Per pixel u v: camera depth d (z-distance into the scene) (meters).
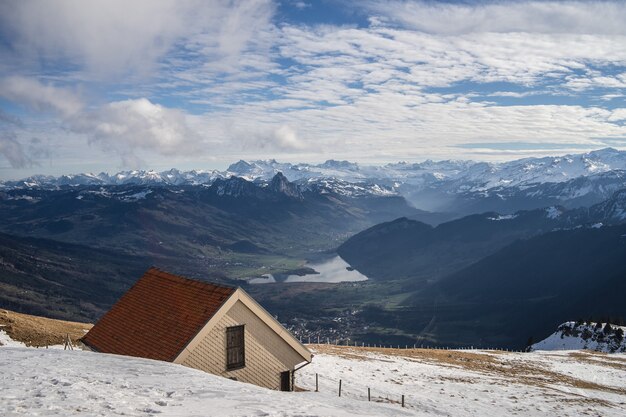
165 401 13.01
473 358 67.88
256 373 24.42
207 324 22.44
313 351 53.47
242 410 12.75
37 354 20.75
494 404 34.56
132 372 17.47
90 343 26.75
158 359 21.88
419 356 63.69
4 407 10.99
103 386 14.25
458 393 37.56
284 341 25.75
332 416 13.73
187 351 21.70
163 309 25.48
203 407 12.73
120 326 26.55
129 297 28.88
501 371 56.44
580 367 67.12
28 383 13.92
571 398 40.19
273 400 15.11
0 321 43.62
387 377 41.16
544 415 32.38
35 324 46.75
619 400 43.28
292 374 26.02
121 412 11.42
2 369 16.19
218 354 22.97
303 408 14.38
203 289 25.06
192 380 17.00
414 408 30.39
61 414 10.73
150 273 30.05
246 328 24.16
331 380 36.22
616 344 113.88
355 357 52.41
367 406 20.58
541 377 54.19
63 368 17.09
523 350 137.00
